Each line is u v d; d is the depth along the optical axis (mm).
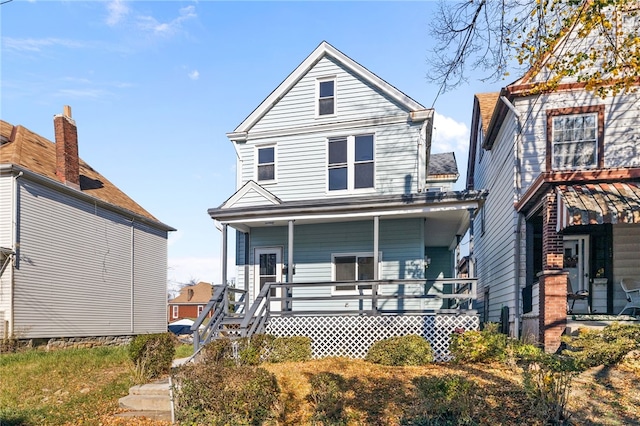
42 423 6711
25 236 13312
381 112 13375
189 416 6270
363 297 10242
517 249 11367
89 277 16219
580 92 11156
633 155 10719
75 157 15891
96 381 8805
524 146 11422
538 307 9469
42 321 13781
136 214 19016
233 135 14461
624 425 5426
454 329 9344
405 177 12938
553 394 5684
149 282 20406
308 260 13148
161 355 8883
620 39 10156
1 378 8836
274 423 5984
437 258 17219
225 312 10945
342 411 6141
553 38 7520
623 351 7277
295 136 14000
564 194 8672
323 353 10195
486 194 10203
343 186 13438
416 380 7059
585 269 11344
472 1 6906
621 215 7883
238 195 12625
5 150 14602
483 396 6285
